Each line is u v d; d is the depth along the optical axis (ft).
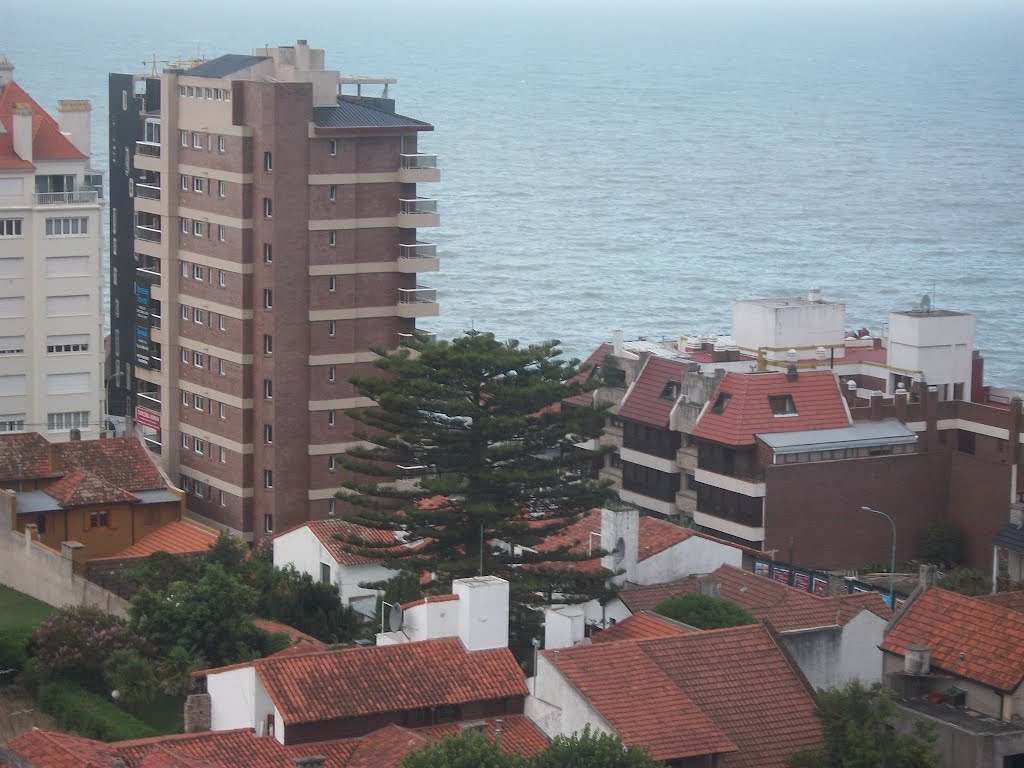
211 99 462.60
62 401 498.28
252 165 454.40
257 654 338.54
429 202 464.24
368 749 256.52
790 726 269.03
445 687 269.23
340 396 462.19
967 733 256.32
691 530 397.19
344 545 388.37
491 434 372.79
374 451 386.52
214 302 468.34
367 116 460.14
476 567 357.61
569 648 272.92
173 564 385.09
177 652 331.57
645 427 499.51
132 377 553.23
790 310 532.32
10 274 488.44
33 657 344.08
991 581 428.97
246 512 465.88
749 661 278.26
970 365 520.83
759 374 484.74
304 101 448.65
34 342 492.95
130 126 550.77
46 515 414.21
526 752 261.03
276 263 451.53
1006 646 271.69
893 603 352.90
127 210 547.08
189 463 485.15
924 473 488.44
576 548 392.68
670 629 304.50
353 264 459.32
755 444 470.80
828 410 484.33
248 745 255.91
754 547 467.52
